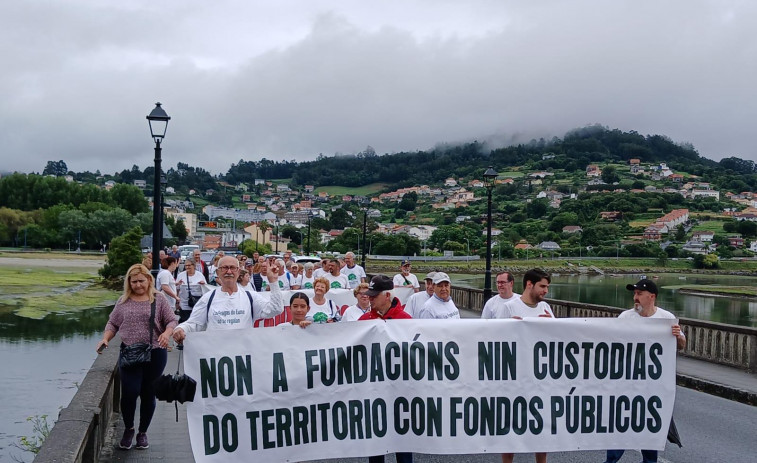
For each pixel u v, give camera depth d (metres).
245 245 98.38
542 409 6.88
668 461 8.22
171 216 172.62
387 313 6.90
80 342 28.81
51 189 165.62
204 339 6.25
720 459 8.32
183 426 9.41
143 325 7.87
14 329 32.50
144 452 8.00
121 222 143.12
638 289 7.34
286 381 6.39
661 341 7.06
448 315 9.55
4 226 144.50
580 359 6.95
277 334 6.39
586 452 8.71
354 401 6.55
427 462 8.12
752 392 12.13
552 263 173.25
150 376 7.98
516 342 6.83
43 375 21.09
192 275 15.65
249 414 6.32
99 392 7.73
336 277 16.36
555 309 22.81
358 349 6.57
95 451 7.07
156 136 16.42
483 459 8.29
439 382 6.71
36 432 14.86
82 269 87.81
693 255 195.62
